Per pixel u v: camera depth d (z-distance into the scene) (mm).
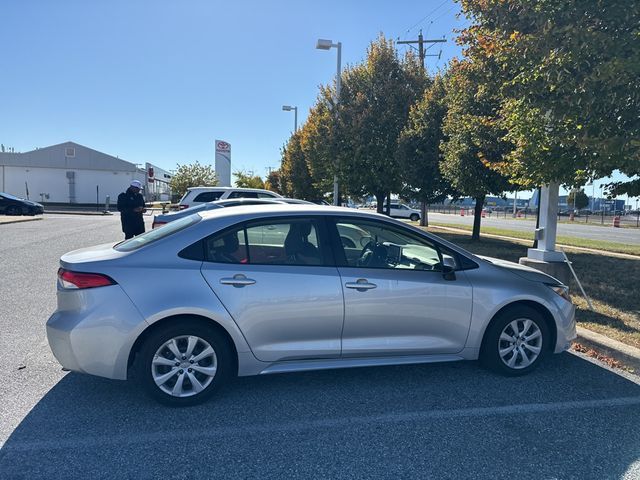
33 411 3654
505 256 12031
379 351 4082
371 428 3480
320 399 3957
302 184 32250
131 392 4012
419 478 2885
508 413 3746
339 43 17547
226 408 3764
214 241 3881
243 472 2914
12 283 8258
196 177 48969
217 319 3695
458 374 4531
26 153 47812
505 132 11109
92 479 2816
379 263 4207
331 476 2887
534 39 4906
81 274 3631
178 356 3707
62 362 3615
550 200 7457
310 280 3900
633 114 4781
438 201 17203
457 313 4234
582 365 4809
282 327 3852
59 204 47500
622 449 3236
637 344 5059
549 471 2971
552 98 5117
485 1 5816
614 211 56812
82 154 48875
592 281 8570
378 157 17672
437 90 15773
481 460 3080
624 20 4547
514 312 4395
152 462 3002
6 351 4930
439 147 14305
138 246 3910
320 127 19172
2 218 25078
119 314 3566
